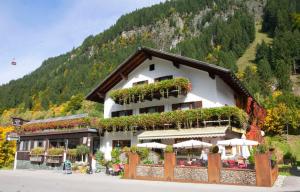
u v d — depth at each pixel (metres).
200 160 22.92
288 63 131.38
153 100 35.84
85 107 107.06
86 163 35.19
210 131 28.36
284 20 166.62
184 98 33.59
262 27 192.00
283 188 17.16
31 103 147.50
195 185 18.98
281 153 51.72
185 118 30.89
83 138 36.91
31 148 42.91
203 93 32.41
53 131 39.91
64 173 31.86
